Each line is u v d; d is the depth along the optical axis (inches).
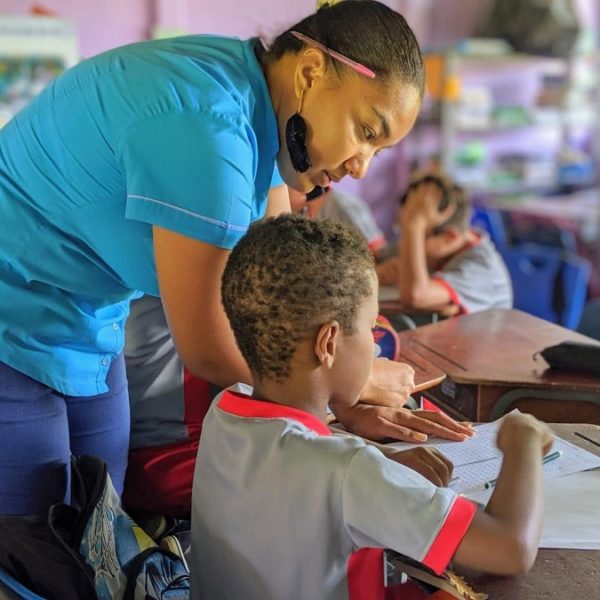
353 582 39.2
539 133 234.7
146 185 42.7
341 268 39.6
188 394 62.6
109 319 52.6
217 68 45.4
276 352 40.3
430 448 48.0
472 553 34.9
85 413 53.9
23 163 47.7
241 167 43.6
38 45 147.4
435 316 107.7
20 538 44.0
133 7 164.7
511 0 208.2
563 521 42.2
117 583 44.3
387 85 44.7
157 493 60.7
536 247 183.8
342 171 48.3
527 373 69.3
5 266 48.5
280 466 38.4
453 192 111.2
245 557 39.8
